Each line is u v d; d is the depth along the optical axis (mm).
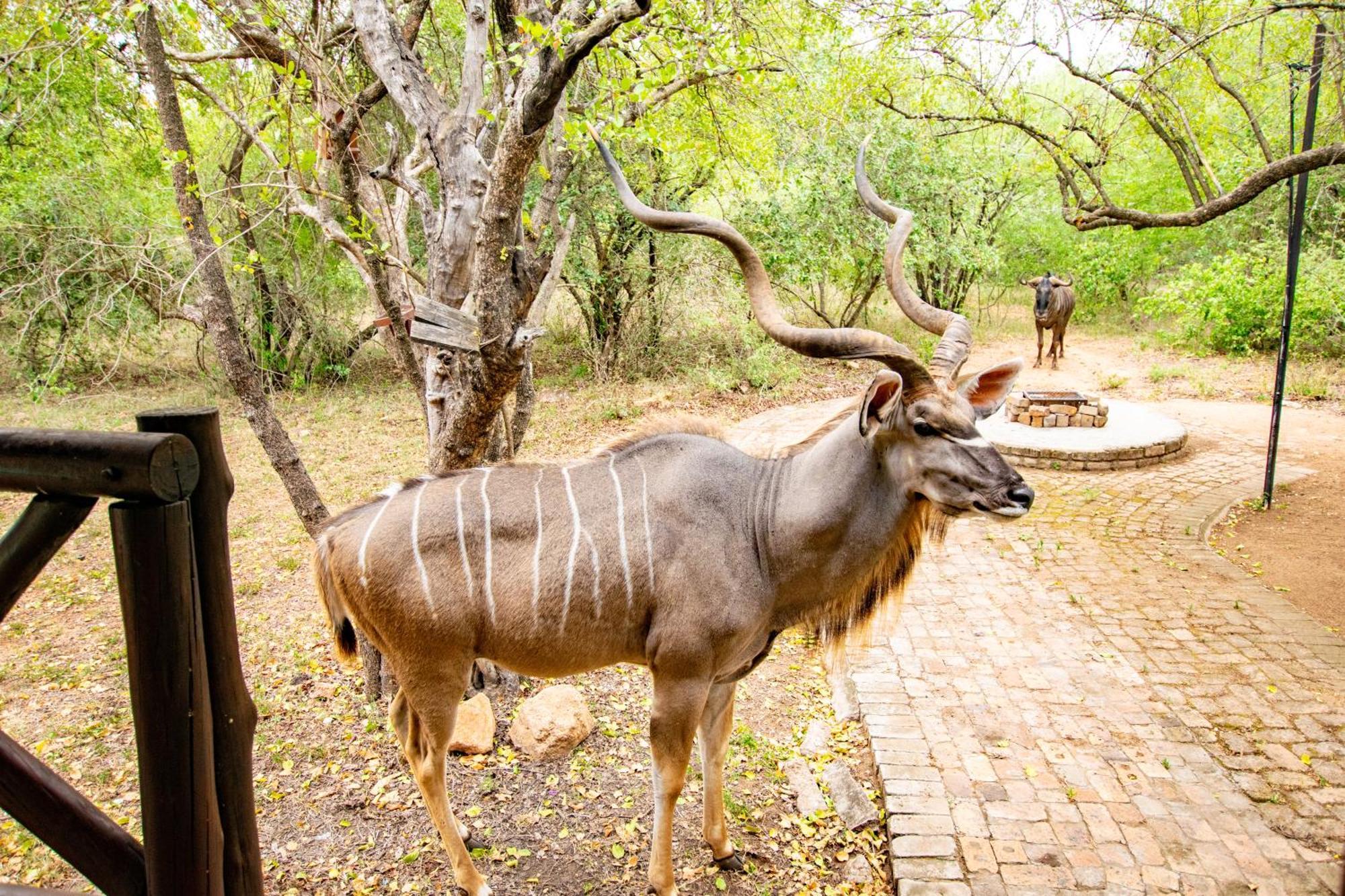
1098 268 17484
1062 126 8000
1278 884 3184
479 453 3980
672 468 3041
